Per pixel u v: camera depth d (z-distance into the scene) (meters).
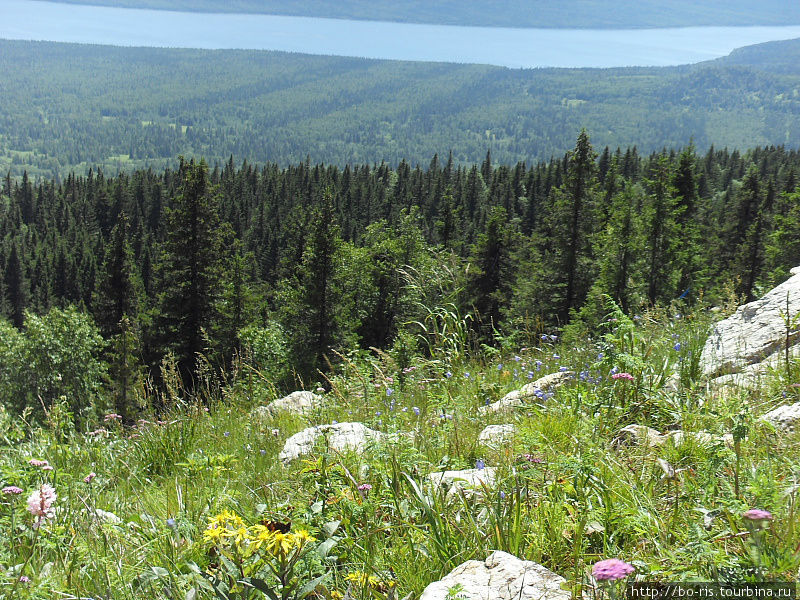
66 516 4.02
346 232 149.38
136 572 3.14
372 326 47.25
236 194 181.38
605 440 3.97
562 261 48.59
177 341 43.94
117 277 55.69
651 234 44.97
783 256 46.62
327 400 7.18
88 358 40.72
